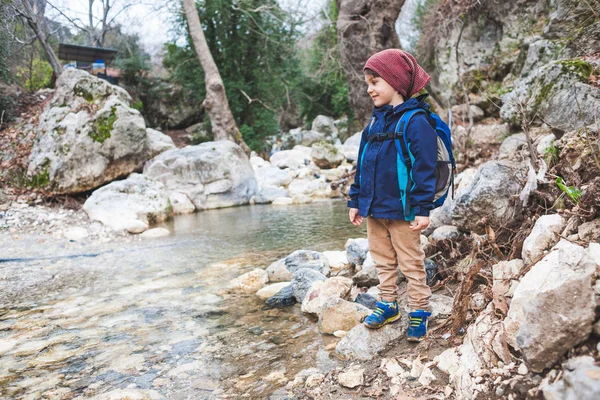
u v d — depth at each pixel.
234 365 2.17
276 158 12.20
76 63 13.95
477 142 6.58
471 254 2.77
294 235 5.26
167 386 1.99
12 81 11.57
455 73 10.20
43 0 11.98
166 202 7.18
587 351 1.29
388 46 11.18
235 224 6.32
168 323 2.77
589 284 1.35
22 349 2.45
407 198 1.98
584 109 3.46
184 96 16.67
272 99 15.59
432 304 2.44
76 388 2.01
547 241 2.06
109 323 2.80
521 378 1.43
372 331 2.21
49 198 6.97
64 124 7.23
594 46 4.78
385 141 2.04
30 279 3.88
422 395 1.68
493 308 1.91
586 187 2.28
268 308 2.97
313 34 15.43
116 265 4.30
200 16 14.21
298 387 1.90
